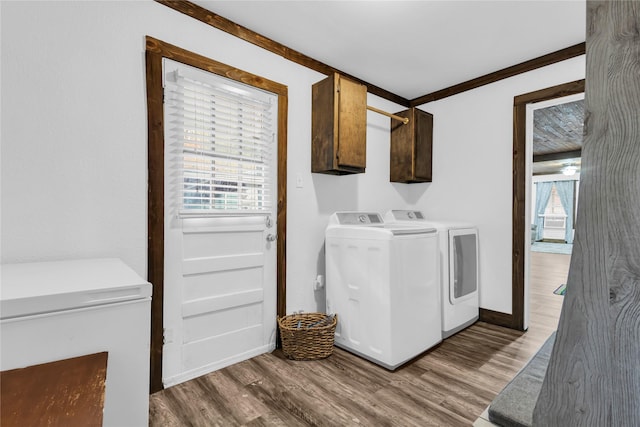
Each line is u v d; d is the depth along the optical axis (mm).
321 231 2752
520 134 2770
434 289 2393
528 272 2812
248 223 2264
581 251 665
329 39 2385
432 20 2131
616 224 617
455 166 3240
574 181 10211
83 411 661
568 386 679
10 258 1433
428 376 1998
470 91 3123
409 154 3238
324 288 2781
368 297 2201
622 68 619
